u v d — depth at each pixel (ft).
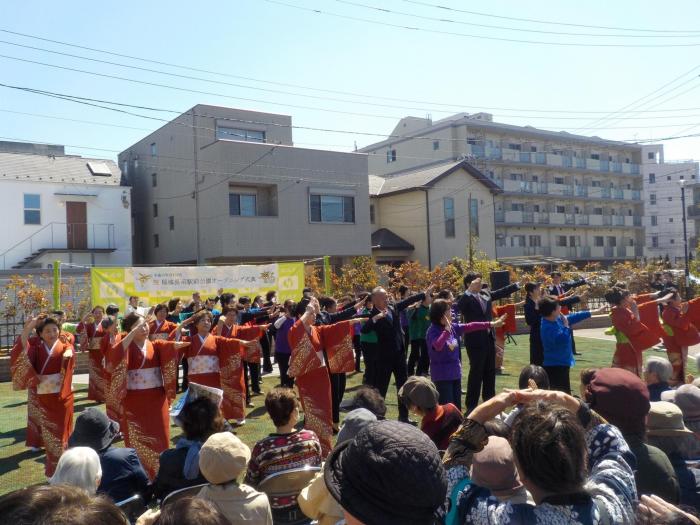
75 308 50.72
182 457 13.08
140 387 20.90
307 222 88.99
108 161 95.09
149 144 97.09
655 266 77.56
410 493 5.49
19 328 48.01
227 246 82.07
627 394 9.21
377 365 26.27
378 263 105.29
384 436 5.80
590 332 61.77
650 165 193.26
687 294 69.15
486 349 26.48
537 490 6.59
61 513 5.16
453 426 14.92
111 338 25.16
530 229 138.21
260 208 87.04
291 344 22.94
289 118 93.61
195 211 86.22
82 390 37.01
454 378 23.85
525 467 6.61
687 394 12.71
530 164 137.18
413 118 143.74
